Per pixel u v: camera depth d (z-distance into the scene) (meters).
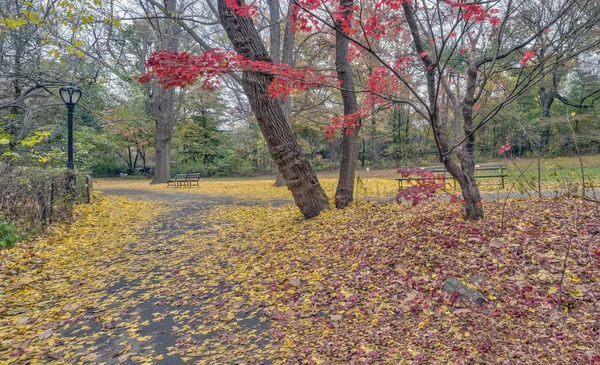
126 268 5.60
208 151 34.84
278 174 17.22
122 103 16.89
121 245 6.98
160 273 5.35
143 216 9.99
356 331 3.23
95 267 5.67
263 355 2.99
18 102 11.01
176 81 4.46
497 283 3.62
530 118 20.92
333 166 34.84
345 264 4.79
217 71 4.24
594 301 3.09
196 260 5.89
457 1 3.64
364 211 7.01
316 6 3.48
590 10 4.29
